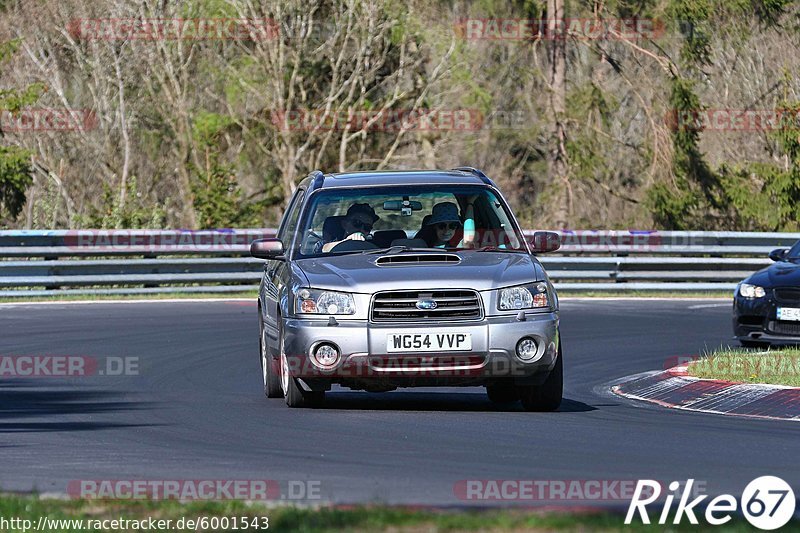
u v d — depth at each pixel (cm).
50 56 9412
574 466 1927
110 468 1916
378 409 2667
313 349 2483
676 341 4281
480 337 2462
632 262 6456
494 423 2417
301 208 2817
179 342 4122
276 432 2305
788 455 2044
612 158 9600
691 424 2436
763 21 9500
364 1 8581
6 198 8681
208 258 6172
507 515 1432
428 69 8994
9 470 1900
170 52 8869
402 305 2483
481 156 9881
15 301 5650
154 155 9550
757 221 9481
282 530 1370
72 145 9706
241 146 9344
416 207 2778
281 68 8669
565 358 3822
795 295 3941
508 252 2684
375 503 1552
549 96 9131
